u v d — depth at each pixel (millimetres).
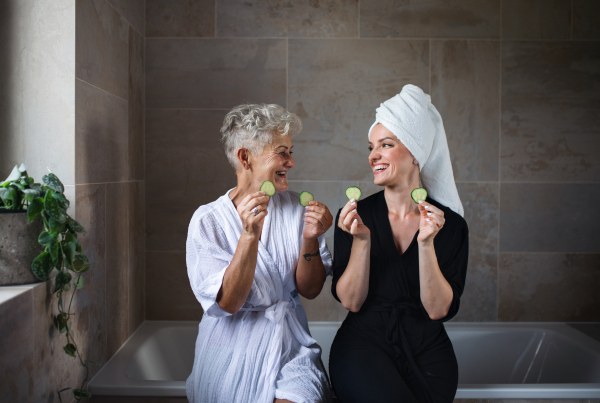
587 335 2096
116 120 1790
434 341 1341
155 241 2238
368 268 1309
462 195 2240
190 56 2188
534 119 2213
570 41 2188
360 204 1457
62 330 1286
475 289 2271
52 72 1372
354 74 2195
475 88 2201
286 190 1463
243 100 2201
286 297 1392
